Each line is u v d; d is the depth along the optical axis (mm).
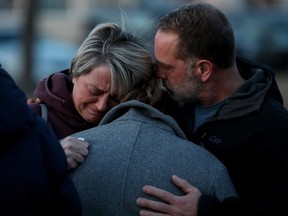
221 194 2990
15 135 2535
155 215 2910
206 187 2982
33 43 17859
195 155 3014
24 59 17688
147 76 3311
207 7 3396
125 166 2953
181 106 3607
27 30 17922
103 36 3303
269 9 27812
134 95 3312
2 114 2484
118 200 2934
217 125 3398
